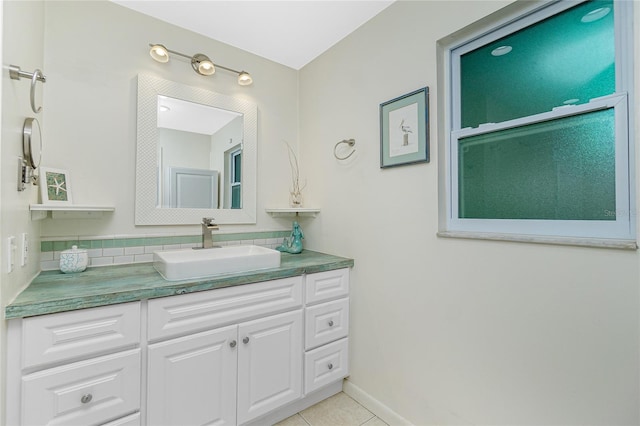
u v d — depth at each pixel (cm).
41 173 140
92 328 110
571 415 104
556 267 108
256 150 218
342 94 199
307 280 170
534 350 113
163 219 180
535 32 120
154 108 177
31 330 99
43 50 145
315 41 204
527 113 122
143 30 175
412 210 155
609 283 96
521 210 123
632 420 92
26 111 112
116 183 166
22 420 98
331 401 184
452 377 139
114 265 165
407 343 158
